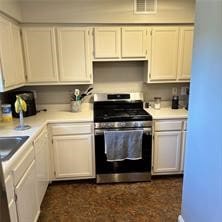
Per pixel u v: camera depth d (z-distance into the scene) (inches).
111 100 122.0
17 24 101.0
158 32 109.0
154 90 127.1
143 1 104.7
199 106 62.2
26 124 93.2
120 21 106.0
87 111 119.0
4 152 72.1
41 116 108.3
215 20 52.3
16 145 67.3
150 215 86.4
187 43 111.4
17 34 98.8
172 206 91.7
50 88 121.2
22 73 104.3
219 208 53.1
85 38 106.4
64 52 107.2
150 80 114.6
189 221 72.6
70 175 107.9
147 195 99.5
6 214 41.7
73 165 107.0
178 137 108.7
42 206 92.4
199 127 62.7
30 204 72.2
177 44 111.1
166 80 115.3
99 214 87.4
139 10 105.5
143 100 125.5
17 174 60.4
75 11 103.2
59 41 105.7
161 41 110.1
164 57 112.1
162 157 110.5
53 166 106.2
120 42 108.6
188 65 114.0
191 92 67.2
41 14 101.8
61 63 108.3
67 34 105.4
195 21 63.2
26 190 68.2
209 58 55.8
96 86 124.3
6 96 107.1
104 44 108.0
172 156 110.9
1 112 100.3
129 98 122.8
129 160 107.0
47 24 104.3
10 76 87.7
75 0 102.0
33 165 76.7
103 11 104.3
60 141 103.6
